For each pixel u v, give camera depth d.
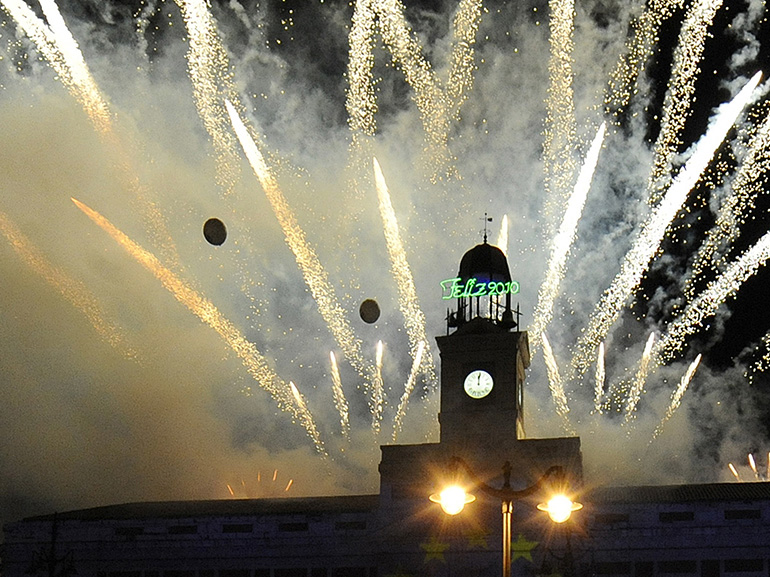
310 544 85.56
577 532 80.44
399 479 84.00
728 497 80.50
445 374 84.62
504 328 85.81
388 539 83.25
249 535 86.81
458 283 85.25
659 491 84.94
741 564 78.56
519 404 85.62
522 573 80.38
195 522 88.06
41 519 90.56
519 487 81.44
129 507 95.50
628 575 79.50
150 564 87.88
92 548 89.00
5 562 89.88
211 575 86.75
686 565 79.12
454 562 81.62
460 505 43.59
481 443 82.81
